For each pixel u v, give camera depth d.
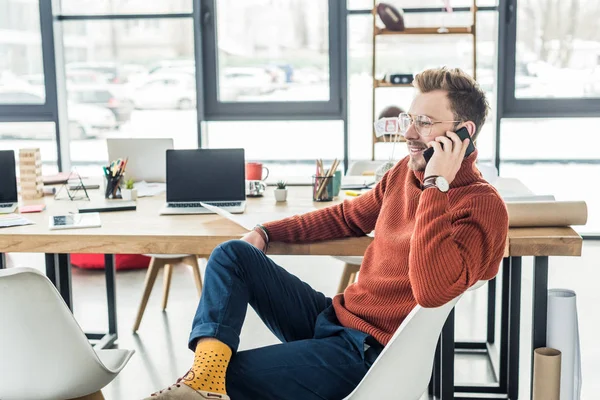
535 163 5.65
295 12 5.71
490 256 1.69
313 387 1.78
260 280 1.97
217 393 1.67
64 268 3.18
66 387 1.83
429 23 5.55
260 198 3.09
